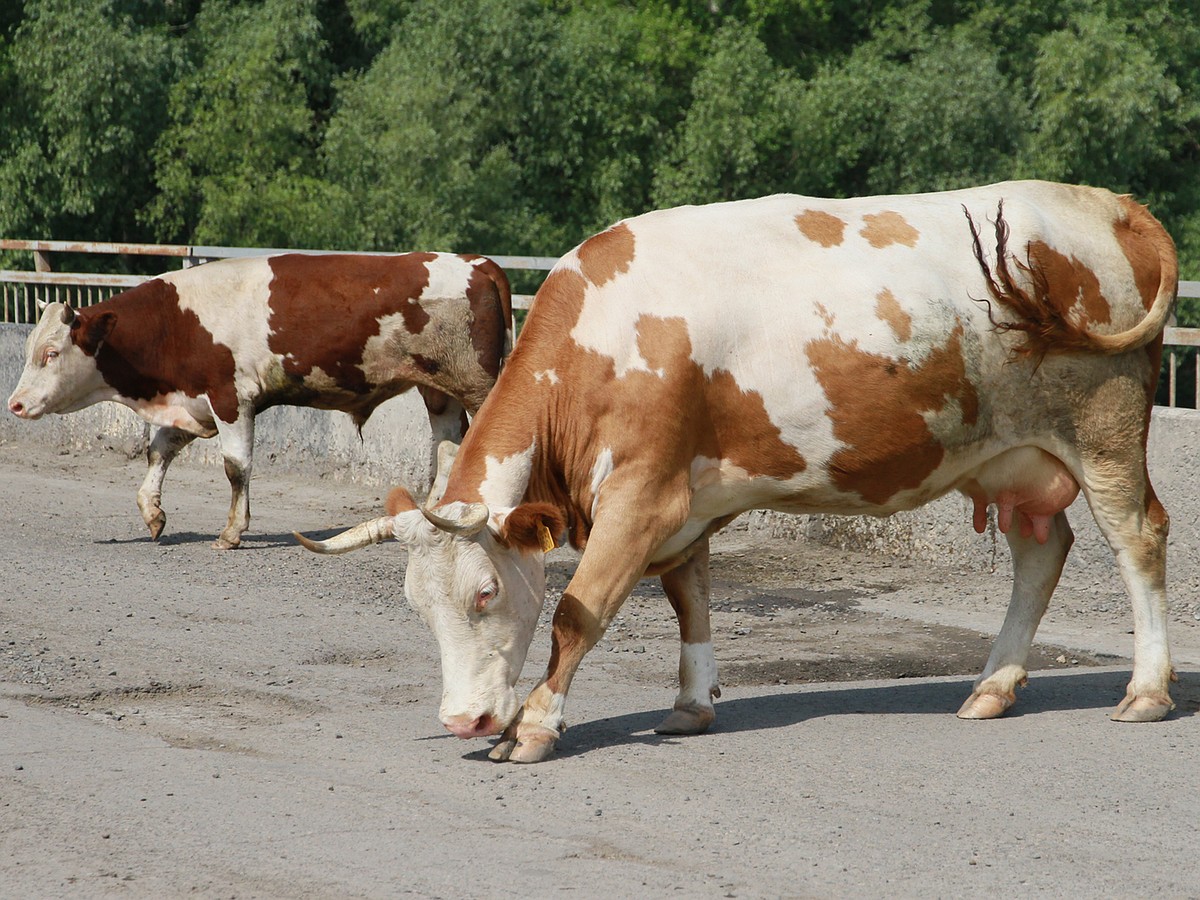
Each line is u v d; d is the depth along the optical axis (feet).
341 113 147.33
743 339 24.71
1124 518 26.61
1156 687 26.40
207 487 59.67
